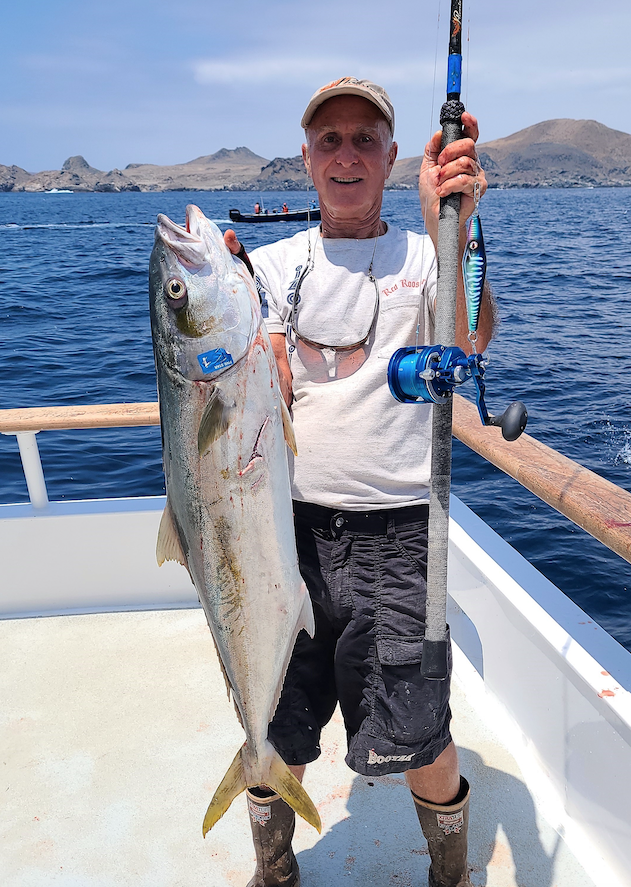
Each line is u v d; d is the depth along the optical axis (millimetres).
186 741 2625
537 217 57250
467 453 7285
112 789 2426
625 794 1855
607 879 1966
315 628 1842
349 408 1784
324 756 2561
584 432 7750
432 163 1676
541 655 2240
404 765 1742
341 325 1801
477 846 2109
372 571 1780
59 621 3336
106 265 26859
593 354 11445
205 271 1555
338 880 2062
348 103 1736
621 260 25594
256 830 1883
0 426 3020
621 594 4711
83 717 2756
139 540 3334
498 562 2611
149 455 7422
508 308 15898
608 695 1888
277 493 1632
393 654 1729
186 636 3213
